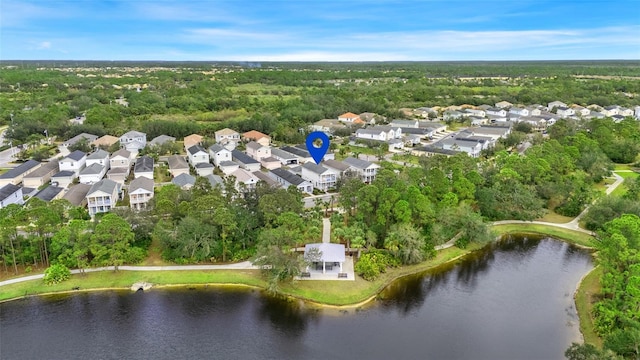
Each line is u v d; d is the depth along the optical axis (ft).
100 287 222.89
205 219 246.88
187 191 292.40
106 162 409.08
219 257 248.73
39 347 183.42
